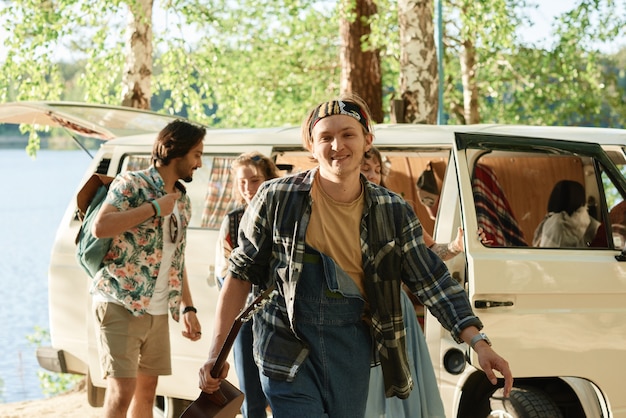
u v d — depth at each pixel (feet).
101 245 17.60
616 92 71.46
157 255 18.07
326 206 12.48
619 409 17.42
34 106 24.07
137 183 17.79
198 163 18.28
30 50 46.47
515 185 20.58
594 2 66.13
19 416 27.22
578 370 17.21
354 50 49.96
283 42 72.13
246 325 15.76
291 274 12.41
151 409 18.72
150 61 42.55
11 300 110.83
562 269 17.13
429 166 22.33
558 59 69.15
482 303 16.67
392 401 14.42
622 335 17.51
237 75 72.38
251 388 15.81
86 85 48.93
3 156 567.18
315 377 12.67
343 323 12.60
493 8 47.98
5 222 232.94
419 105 36.42
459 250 17.21
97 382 21.70
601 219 19.22
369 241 12.48
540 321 17.02
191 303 19.29
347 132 12.32
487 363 12.26
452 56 72.02
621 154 18.93
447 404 17.58
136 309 17.84
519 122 72.95
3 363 58.80
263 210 12.60
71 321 22.13
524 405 17.52
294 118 73.20
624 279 17.48
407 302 15.15
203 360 20.40
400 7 36.76
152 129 24.80
